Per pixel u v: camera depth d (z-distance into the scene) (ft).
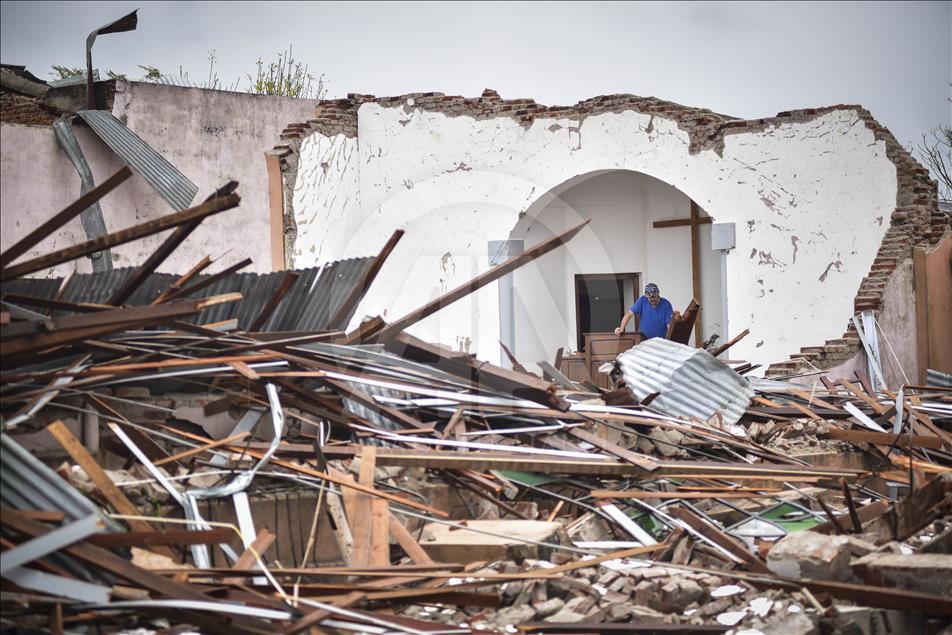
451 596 14.99
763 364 47.19
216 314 24.07
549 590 15.81
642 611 15.05
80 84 50.47
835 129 45.42
